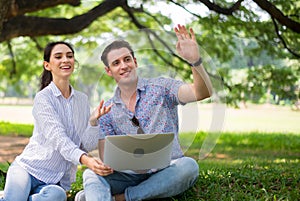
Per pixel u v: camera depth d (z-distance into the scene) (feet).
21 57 43.50
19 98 105.81
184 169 10.82
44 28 26.55
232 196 11.69
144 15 35.04
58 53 10.82
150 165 10.53
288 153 28.89
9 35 26.12
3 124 50.26
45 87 11.07
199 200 11.40
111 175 10.97
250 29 27.45
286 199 11.30
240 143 35.19
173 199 11.34
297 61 33.22
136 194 10.93
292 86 32.91
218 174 13.98
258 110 68.90
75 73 11.78
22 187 10.51
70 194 12.64
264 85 32.94
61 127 10.52
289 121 53.98
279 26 26.55
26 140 36.45
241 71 34.99
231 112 66.44
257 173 13.96
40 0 22.99
